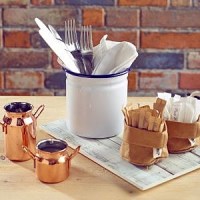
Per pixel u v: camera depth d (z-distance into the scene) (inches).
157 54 68.8
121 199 35.2
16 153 39.1
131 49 41.3
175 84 70.1
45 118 45.5
